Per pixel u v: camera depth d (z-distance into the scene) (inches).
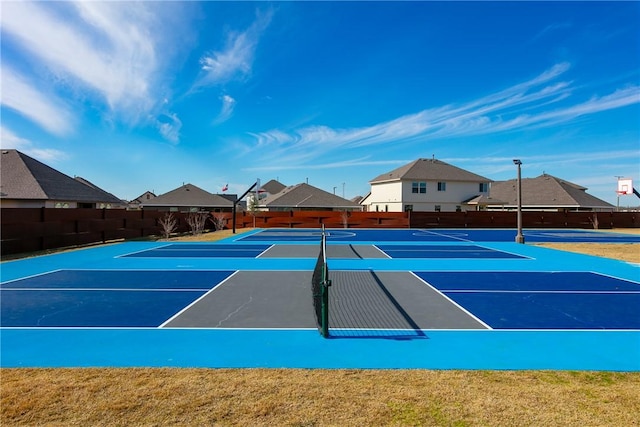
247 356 202.2
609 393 160.1
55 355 202.8
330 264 564.1
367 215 1574.8
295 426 134.9
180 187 2031.3
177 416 141.0
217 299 337.4
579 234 1280.8
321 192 1950.1
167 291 370.9
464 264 566.9
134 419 138.9
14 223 644.1
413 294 359.9
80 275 463.2
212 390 160.9
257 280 430.0
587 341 229.9
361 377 175.2
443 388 164.2
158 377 173.9
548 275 474.0
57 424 135.4
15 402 149.9
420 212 1578.5
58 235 744.3
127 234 996.6
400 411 145.0
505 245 872.3
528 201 1940.2
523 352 210.5
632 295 360.5
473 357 202.4
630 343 226.5
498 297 348.8
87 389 161.3
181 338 231.8
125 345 219.0
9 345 218.4
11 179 1015.6
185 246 835.4
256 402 151.0
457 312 295.3
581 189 2114.9
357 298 342.3
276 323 263.9
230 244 887.7
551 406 148.9
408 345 220.5
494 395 158.1
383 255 679.7
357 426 135.2
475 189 1879.9
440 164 1929.1
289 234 1232.2
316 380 171.5
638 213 1659.7
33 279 435.2
